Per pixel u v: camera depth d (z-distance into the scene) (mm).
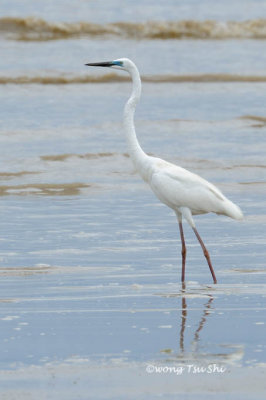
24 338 8688
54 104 30844
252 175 21062
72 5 57375
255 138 25609
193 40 48000
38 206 17469
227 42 47531
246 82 36656
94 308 9977
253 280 11594
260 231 15148
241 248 13766
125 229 15273
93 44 44750
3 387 7211
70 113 29125
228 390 7176
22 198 18375
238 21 52625
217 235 14812
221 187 19547
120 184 20078
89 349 8328
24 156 22578
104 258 12984
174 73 37781
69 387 7223
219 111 30172
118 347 8398
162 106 31078
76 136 25469
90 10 55906
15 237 14469
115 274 11930
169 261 12891
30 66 37844
